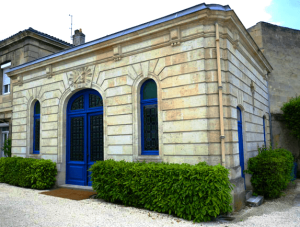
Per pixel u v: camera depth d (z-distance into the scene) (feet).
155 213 18.80
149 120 24.03
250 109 27.71
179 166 18.65
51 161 29.63
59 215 18.34
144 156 23.07
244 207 20.76
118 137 25.04
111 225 16.20
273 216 18.43
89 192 26.11
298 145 39.88
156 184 18.89
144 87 24.79
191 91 21.06
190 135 20.75
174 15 22.43
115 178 21.29
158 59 23.22
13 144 35.73
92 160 28.12
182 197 17.60
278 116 39.04
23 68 34.24
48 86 31.83
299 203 22.66
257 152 28.91
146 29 23.41
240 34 24.23
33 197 24.45
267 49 40.50
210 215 17.19
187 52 21.61
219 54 20.68
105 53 26.89
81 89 29.32
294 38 43.60
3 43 44.06
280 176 23.22
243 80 25.66
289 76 42.11
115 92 25.77
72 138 30.25
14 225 16.12
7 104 40.52
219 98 20.18
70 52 28.96
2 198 24.09
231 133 20.42
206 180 16.98
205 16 20.53
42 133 31.78
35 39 42.11
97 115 28.30
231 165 20.13
